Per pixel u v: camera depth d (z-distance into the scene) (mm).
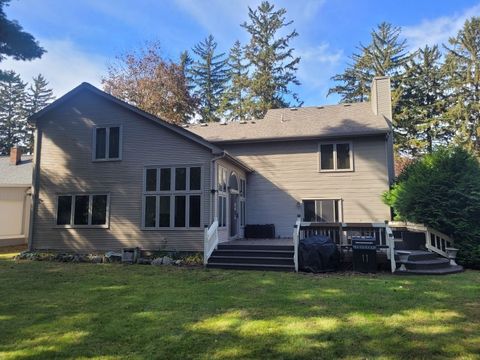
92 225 14547
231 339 5090
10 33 14172
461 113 31234
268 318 6066
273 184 18016
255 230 17359
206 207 13336
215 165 13805
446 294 7766
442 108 33938
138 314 6348
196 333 5348
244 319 6008
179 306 6867
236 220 16484
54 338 5188
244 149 18609
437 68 35250
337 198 17125
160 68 30859
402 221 13719
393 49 37094
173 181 13883
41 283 9227
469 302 7078
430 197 12375
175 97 31969
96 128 15133
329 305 6883
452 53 33688
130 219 14156
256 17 37531
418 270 10734
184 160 13875
